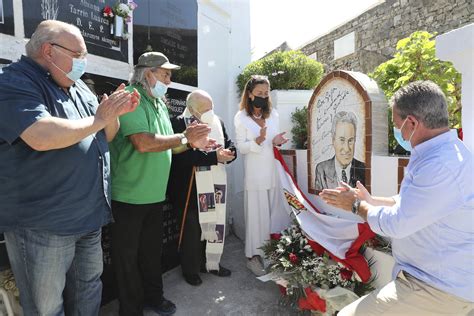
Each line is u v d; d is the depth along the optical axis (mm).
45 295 1820
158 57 2596
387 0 8406
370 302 1647
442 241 1443
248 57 5359
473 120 2064
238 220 4754
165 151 2660
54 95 1805
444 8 7238
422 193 1411
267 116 3555
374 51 8688
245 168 3586
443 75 2732
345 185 1856
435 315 1497
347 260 2514
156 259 2805
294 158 3668
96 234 2102
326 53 10562
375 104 2604
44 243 1766
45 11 2506
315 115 3258
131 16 3217
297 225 3207
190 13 4172
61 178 1767
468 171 1421
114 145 2512
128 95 1789
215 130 3236
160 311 2771
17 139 1661
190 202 3193
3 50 2262
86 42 2824
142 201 2535
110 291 3002
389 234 1522
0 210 1740
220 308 2838
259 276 3408
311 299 2488
